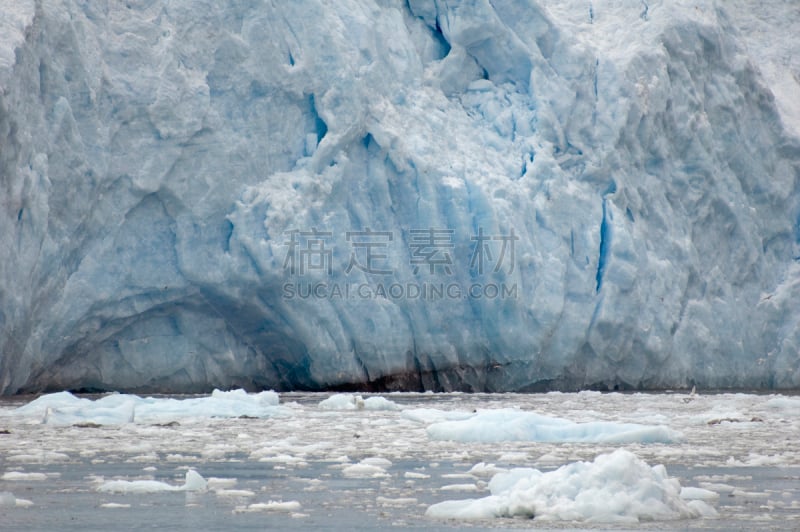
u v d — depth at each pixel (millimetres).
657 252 98750
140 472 31234
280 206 84562
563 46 98438
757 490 28156
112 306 80500
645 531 21000
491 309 90562
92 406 57469
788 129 110000
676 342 98562
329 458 35781
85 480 29125
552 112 97312
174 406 59500
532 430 44062
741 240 105312
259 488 27891
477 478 30016
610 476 23156
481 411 47531
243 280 83625
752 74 107625
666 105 100750
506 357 91688
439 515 23000
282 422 53812
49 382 80125
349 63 88625
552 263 92750
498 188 91562
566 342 92750
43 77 74938
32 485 27969
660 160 100875
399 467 33250
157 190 80938
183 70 82500
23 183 71062
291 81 86812
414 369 92000
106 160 78188
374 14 94125
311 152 88062
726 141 105375
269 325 87375
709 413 60969
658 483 23188
